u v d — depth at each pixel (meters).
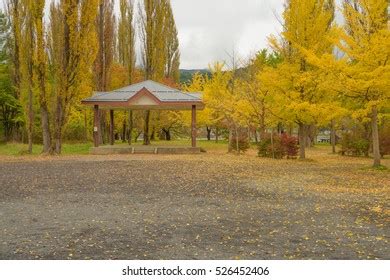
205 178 15.56
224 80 33.59
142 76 46.44
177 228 7.91
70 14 27.16
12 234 7.46
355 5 22.28
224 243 6.91
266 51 41.75
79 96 29.05
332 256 6.23
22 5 27.36
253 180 15.02
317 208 9.90
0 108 46.47
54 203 10.48
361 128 31.02
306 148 41.75
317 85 21.77
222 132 53.78
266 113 26.42
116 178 15.47
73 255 6.25
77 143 44.38
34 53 27.42
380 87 16.92
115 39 48.47
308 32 22.70
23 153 28.92
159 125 44.91
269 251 6.47
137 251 6.45
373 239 7.18
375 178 15.65
